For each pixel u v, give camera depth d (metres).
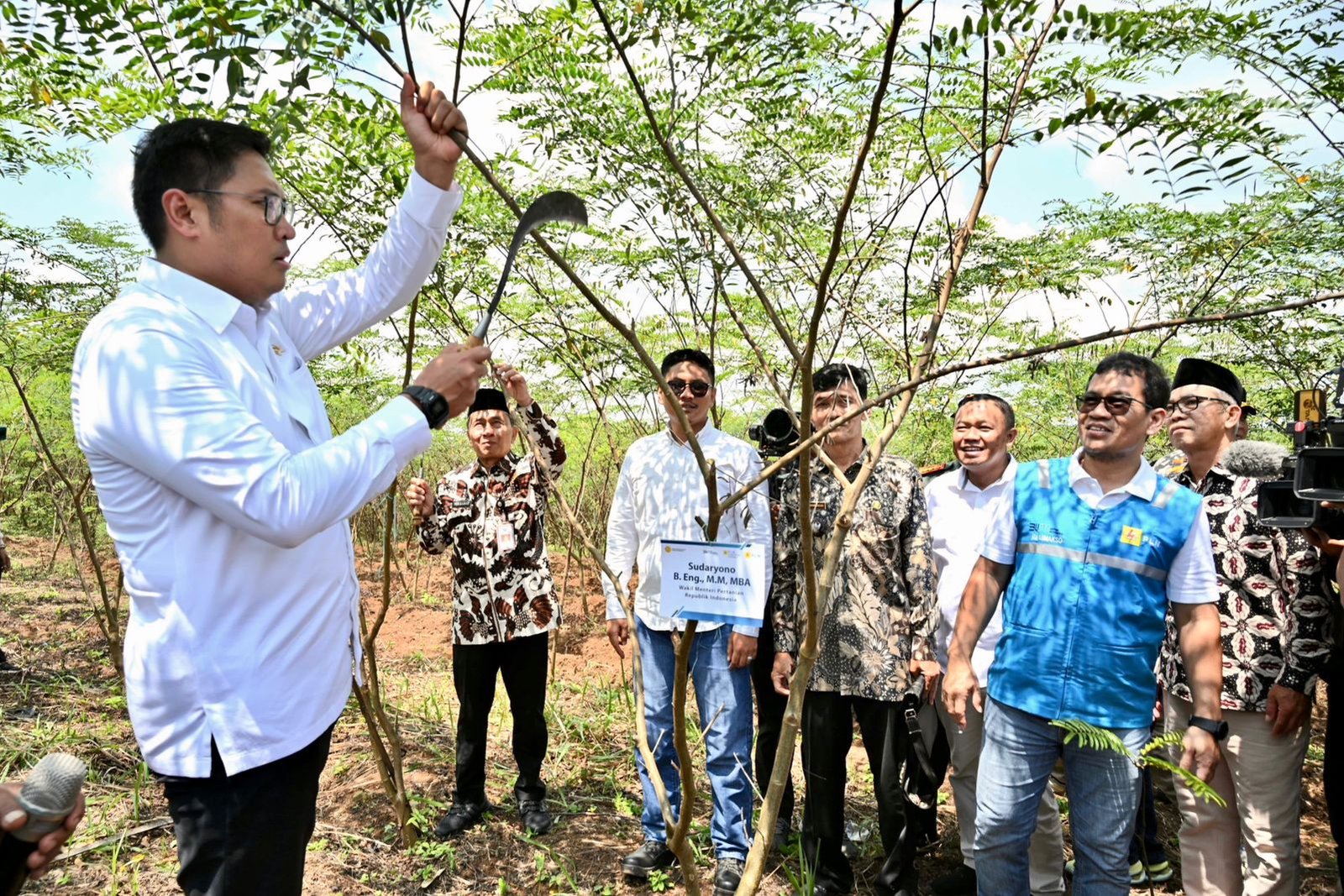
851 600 3.19
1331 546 2.65
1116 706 2.52
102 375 1.51
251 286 1.71
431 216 1.97
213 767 1.60
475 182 3.90
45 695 5.01
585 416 6.80
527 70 3.19
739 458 3.33
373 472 1.53
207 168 1.62
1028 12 1.65
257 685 1.61
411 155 3.04
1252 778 2.85
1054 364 5.45
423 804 3.85
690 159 3.40
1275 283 4.35
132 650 1.60
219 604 1.58
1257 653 2.83
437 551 3.78
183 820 1.63
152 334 1.53
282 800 1.66
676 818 3.45
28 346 5.52
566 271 1.33
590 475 7.59
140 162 1.65
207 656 1.57
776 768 1.59
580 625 7.00
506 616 3.62
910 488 3.24
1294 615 2.77
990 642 3.33
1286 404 5.42
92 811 3.68
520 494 3.67
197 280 1.66
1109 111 1.73
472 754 3.70
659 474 3.38
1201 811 2.99
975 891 3.34
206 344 1.60
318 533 1.58
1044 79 2.24
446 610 7.54
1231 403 3.18
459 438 9.16
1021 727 2.62
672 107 2.69
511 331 4.72
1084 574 2.55
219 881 1.62
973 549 3.46
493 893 3.34
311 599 1.69
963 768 3.35
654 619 3.36
